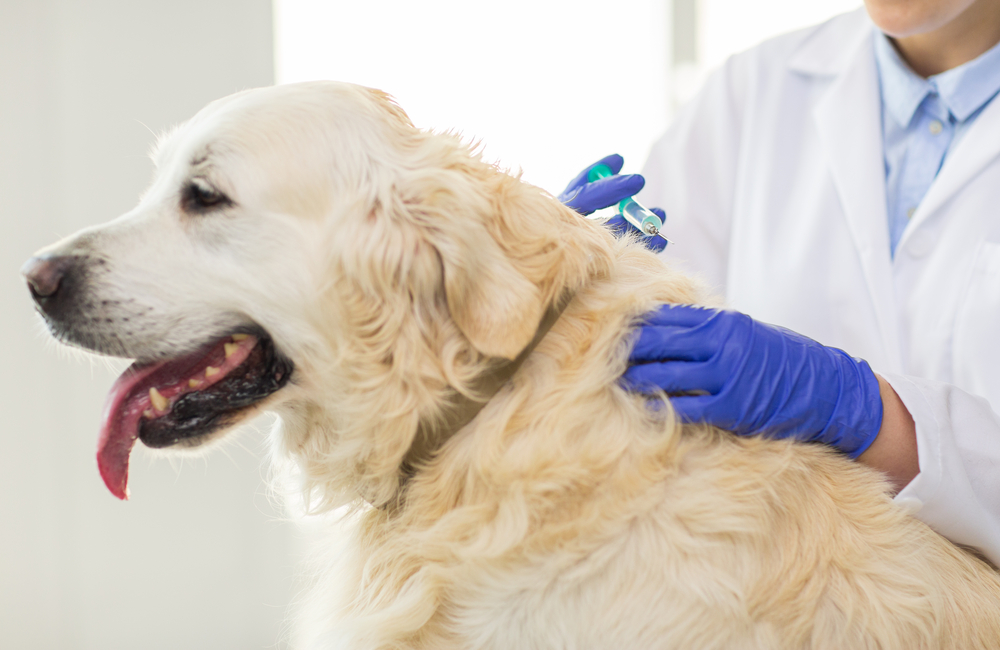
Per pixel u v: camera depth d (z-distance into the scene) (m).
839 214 1.47
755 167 1.61
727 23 2.87
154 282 1.01
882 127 1.49
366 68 2.54
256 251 0.99
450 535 0.94
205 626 2.42
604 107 2.79
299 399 1.08
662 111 2.83
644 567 0.87
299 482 1.17
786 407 0.97
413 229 0.95
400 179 0.97
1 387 2.24
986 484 0.98
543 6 2.70
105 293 1.00
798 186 1.56
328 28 2.49
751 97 1.67
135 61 2.31
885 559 0.91
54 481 2.29
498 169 1.05
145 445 1.05
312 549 1.27
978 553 1.05
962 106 1.36
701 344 0.96
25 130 2.23
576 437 0.92
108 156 2.30
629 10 2.77
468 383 0.96
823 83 1.61
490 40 2.66
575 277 0.99
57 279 1.01
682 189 1.70
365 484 1.05
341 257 0.97
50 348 2.20
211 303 1.02
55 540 2.30
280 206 0.99
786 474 0.94
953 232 1.32
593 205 1.26
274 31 2.43
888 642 0.86
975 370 1.25
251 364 1.05
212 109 1.07
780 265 1.50
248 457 2.43
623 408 0.94
